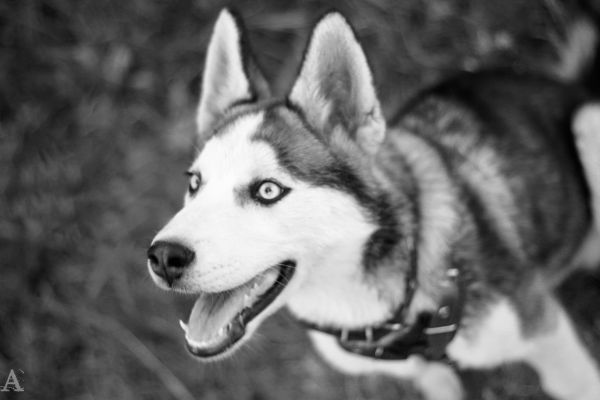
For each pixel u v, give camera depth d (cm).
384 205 187
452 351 213
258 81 219
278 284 185
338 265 187
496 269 203
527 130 242
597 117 242
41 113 376
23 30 384
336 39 187
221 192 181
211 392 313
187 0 384
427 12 363
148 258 176
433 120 239
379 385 301
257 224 177
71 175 365
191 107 373
